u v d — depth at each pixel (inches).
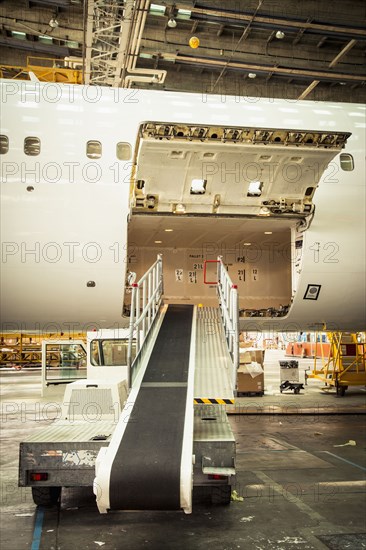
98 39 695.1
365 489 313.9
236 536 243.4
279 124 418.0
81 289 402.0
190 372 309.4
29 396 767.7
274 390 812.6
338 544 233.1
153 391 287.0
